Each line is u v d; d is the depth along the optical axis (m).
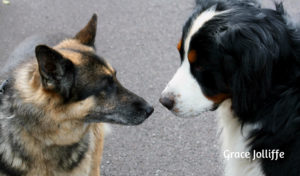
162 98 2.35
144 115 2.44
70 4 3.43
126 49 3.08
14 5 3.42
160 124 2.76
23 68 2.36
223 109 2.37
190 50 2.29
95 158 2.54
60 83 2.29
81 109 2.34
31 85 2.31
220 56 2.26
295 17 2.32
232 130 2.37
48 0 3.49
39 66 2.24
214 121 2.76
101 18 3.26
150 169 2.64
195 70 2.30
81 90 2.33
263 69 2.23
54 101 2.30
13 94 2.33
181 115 2.34
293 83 2.24
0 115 2.36
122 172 2.64
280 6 2.30
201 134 2.73
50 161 2.38
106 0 3.46
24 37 3.14
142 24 3.21
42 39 2.61
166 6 3.35
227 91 2.30
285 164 2.27
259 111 2.27
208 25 2.27
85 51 2.38
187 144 2.70
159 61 3.02
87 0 3.47
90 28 2.45
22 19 3.26
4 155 2.36
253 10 2.27
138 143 2.71
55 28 3.20
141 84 2.92
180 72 2.33
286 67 2.24
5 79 2.46
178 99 2.32
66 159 2.41
